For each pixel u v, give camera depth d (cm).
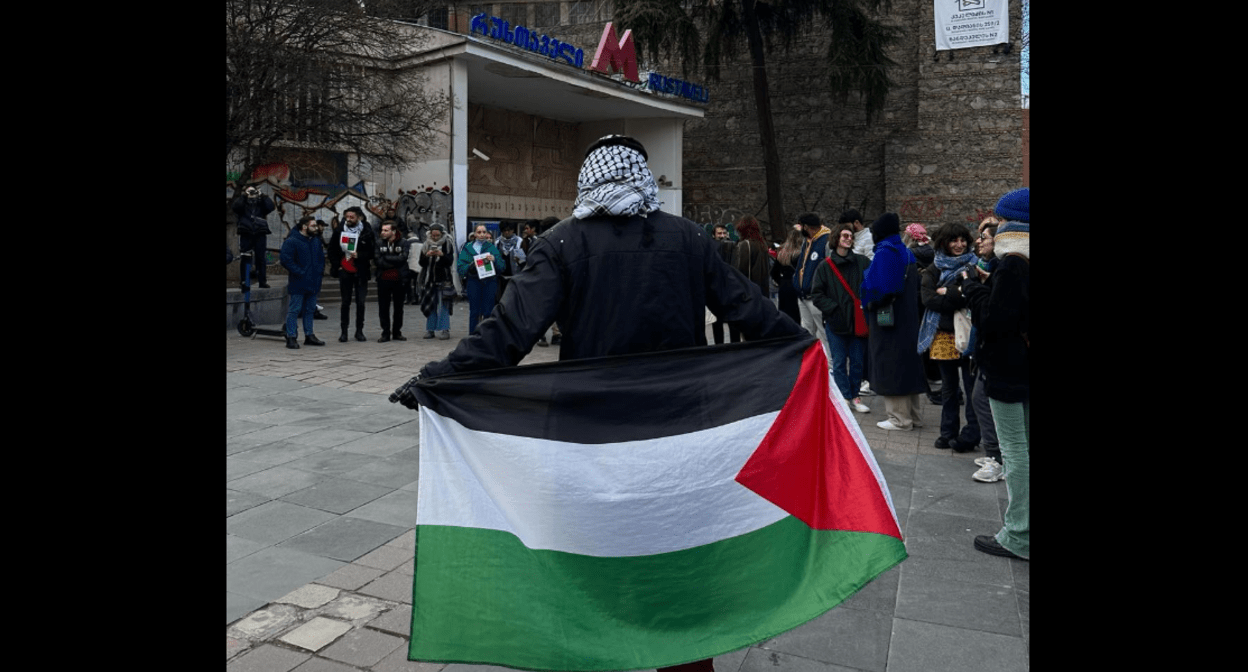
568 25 3603
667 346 258
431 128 1870
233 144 1549
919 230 837
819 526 268
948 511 500
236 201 1547
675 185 3025
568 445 253
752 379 268
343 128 1764
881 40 2923
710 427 260
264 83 1524
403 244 1244
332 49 1645
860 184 3362
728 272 268
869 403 842
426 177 2081
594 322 253
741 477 262
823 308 777
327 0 1570
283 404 773
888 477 570
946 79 3131
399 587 385
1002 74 3070
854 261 766
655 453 256
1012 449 416
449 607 246
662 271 253
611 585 251
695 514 257
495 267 1199
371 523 471
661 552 254
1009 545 425
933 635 342
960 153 3127
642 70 3509
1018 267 396
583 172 257
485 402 254
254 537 446
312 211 2080
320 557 421
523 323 245
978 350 426
